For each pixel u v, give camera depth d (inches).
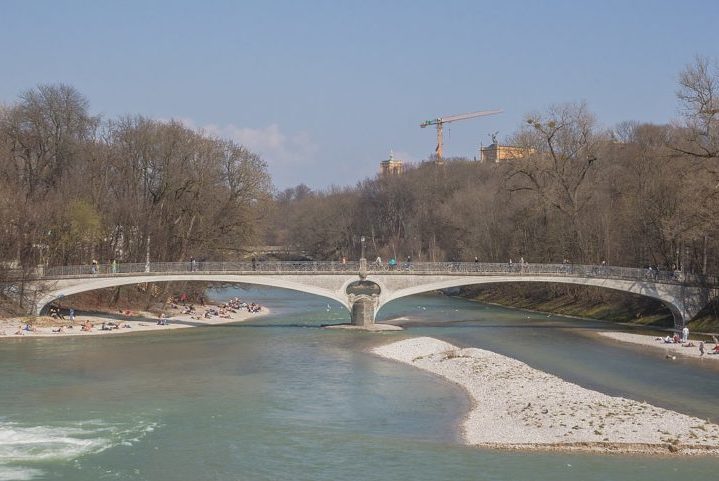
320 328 3476.9
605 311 3993.6
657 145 4298.7
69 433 1608.0
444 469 1368.1
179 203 4087.1
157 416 1749.5
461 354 2608.3
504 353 2721.5
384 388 2074.3
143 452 1478.8
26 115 3843.5
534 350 2795.3
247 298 5762.8
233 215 4173.2
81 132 4084.6
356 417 1748.3
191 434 1601.9
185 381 2166.6
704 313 3294.8
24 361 2461.9
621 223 3988.7
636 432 1567.4
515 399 1886.1
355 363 2486.5
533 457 1430.9
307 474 1352.1
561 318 4089.6
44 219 3462.1
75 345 2817.4
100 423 1689.2
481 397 1942.7
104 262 3912.4
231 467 1392.7
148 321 3617.1
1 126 3796.8
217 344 2925.7
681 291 3319.4
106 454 1467.8
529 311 4564.5
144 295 4077.3
